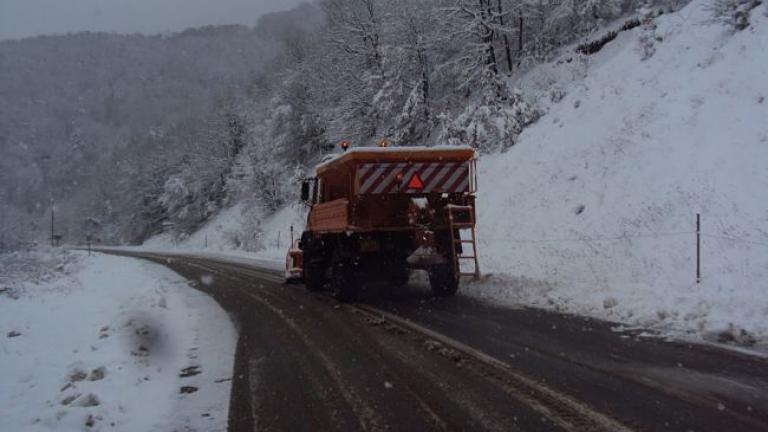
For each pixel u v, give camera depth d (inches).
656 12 829.8
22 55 7057.1
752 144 470.3
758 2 614.9
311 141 1716.3
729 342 278.4
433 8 1093.1
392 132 1216.8
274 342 327.6
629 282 418.9
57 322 450.3
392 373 250.4
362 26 1336.1
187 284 677.9
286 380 248.7
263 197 1710.1
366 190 453.4
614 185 573.0
